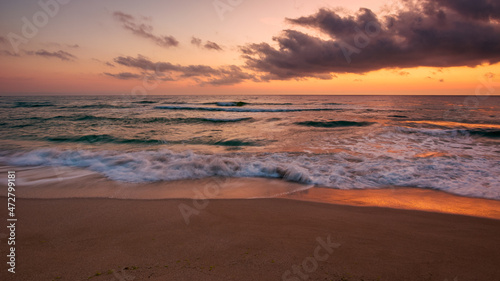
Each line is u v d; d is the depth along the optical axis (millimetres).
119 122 16484
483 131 11703
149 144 9867
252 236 3039
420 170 6199
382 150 8430
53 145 9594
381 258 2559
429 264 2463
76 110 25891
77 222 3439
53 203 4168
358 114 22750
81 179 5578
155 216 3664
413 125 15227
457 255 2645
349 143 9703
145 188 5062
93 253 2631
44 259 2502
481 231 3232
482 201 4410
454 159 7191
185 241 2906
